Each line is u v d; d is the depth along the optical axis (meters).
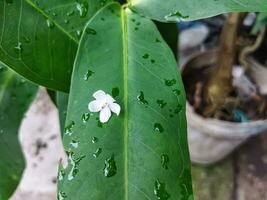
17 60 0.17
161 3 0.19
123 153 0.17
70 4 0.18
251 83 0.38
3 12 0.17
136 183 0.17
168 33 0.26
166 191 0.17
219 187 0.41
